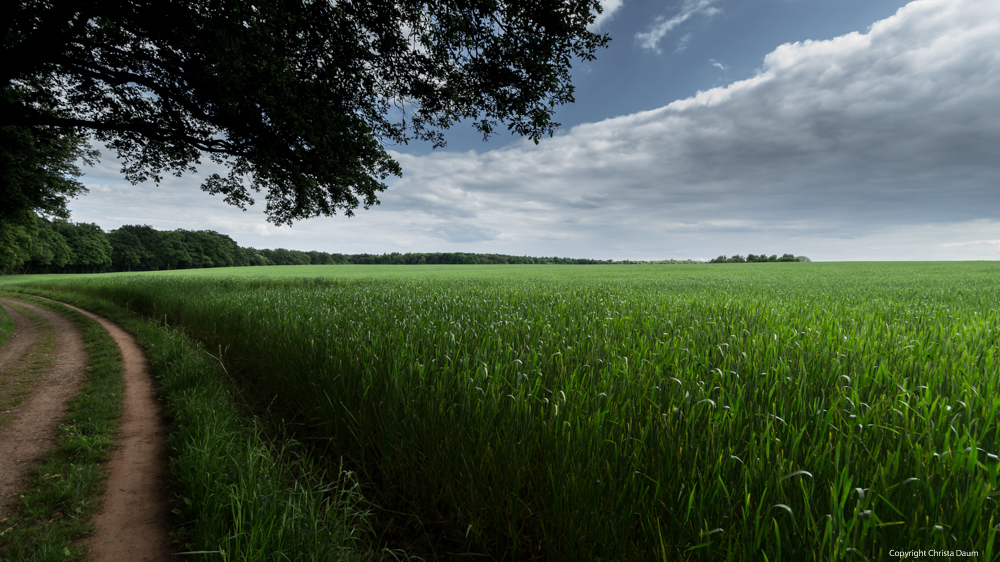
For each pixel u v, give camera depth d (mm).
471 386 2967
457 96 10711
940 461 1742
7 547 2391
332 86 10375
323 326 5723
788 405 2578
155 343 7895
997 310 7375
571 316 6605
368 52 9922
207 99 11008
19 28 9500
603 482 1883
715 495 1700
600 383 3008
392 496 2748
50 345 8492
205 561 2121
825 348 3799
